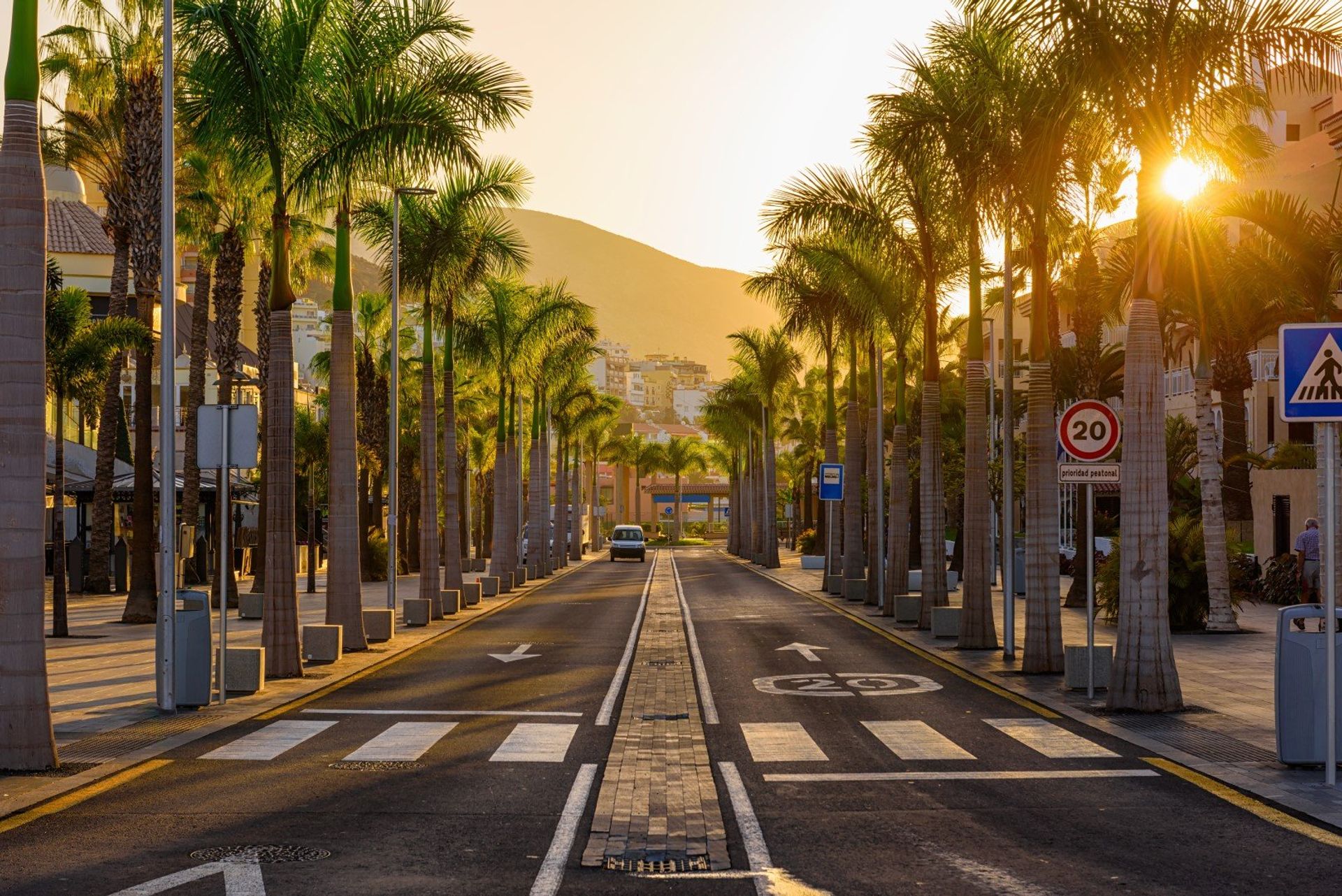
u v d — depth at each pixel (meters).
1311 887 7.48
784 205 26.78
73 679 18.41
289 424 18.88
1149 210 14.90
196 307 36.09
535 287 48.94
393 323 31.03
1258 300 34.06
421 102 20.88
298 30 19.00
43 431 11.55
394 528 30.39
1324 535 10.86
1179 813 9.59
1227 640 24.09
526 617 31.94
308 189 20.55
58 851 8.35
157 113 31.44
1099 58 14.77
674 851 8.39
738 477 89.69
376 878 7.72
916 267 27.45
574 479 80.19
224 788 10.54
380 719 14.60
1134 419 14.84
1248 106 16.53
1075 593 32.75
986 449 23.09
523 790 10.49
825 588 42.56
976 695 16.73
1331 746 10.48
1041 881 7.66
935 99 20.80
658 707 15.65
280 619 18.61
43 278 11.63
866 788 10.63
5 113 11.53
